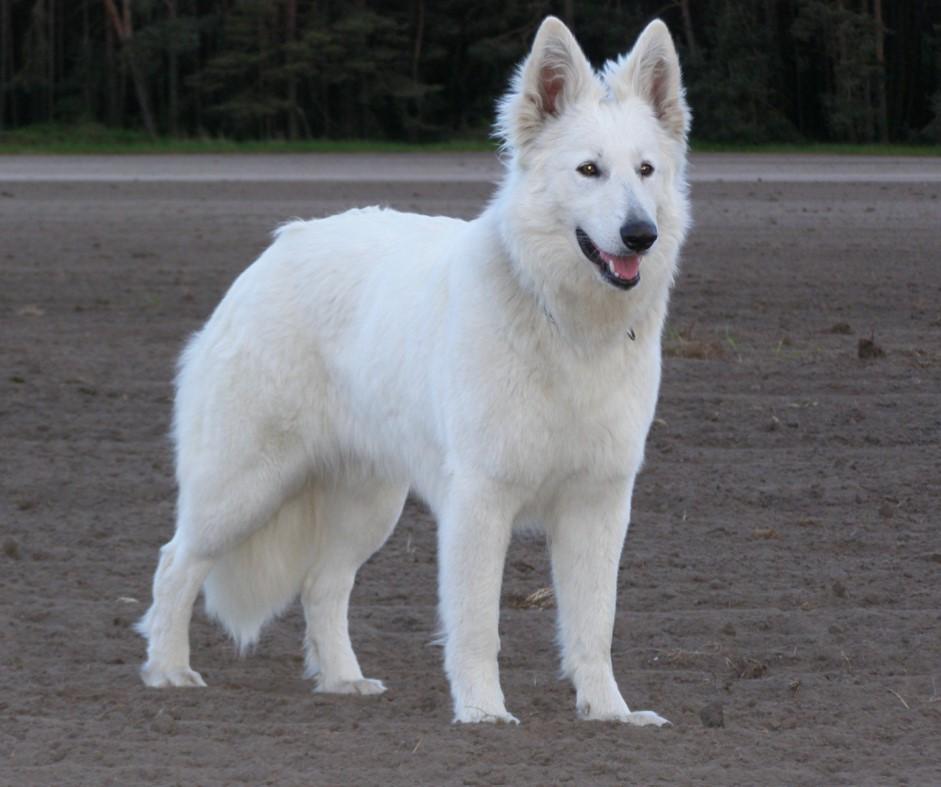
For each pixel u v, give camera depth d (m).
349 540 10.02
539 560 12.87
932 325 23.30
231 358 9.86
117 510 14.07
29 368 20.11
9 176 53.56
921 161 63.38
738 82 80.44
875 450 16.17
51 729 8.60
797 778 7.79
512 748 8.22
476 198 41.62
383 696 9.65
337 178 51.16
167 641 9.86
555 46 8.86
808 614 11.14
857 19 82.25
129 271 29.05
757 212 39.34
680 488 14.69
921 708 9.09
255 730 8.68
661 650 10.41
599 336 8.50
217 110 85.19
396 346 9.23
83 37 91.25
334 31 85.19
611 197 8.42
